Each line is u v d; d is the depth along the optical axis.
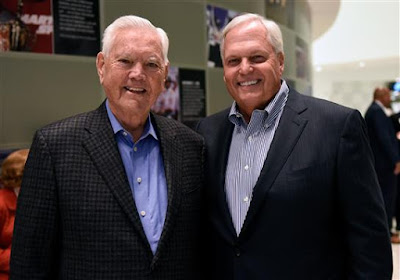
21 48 2.23
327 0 5.54
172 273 1.31
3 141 2.18
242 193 1.41
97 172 1.28
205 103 3.37
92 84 2.55
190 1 3.21
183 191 1.40
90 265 1.23
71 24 2.43
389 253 1.34
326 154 1.32
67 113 2.44
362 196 1.31
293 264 1.30
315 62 9.75
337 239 1.39
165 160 1.40
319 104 1.42
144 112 1.37
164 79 1.43
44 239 1.25
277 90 1.50
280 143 1.37
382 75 11.27
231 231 1.38
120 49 1.33
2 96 2.17
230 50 1.47
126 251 1.24
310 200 1.30
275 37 1.46
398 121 4.73
